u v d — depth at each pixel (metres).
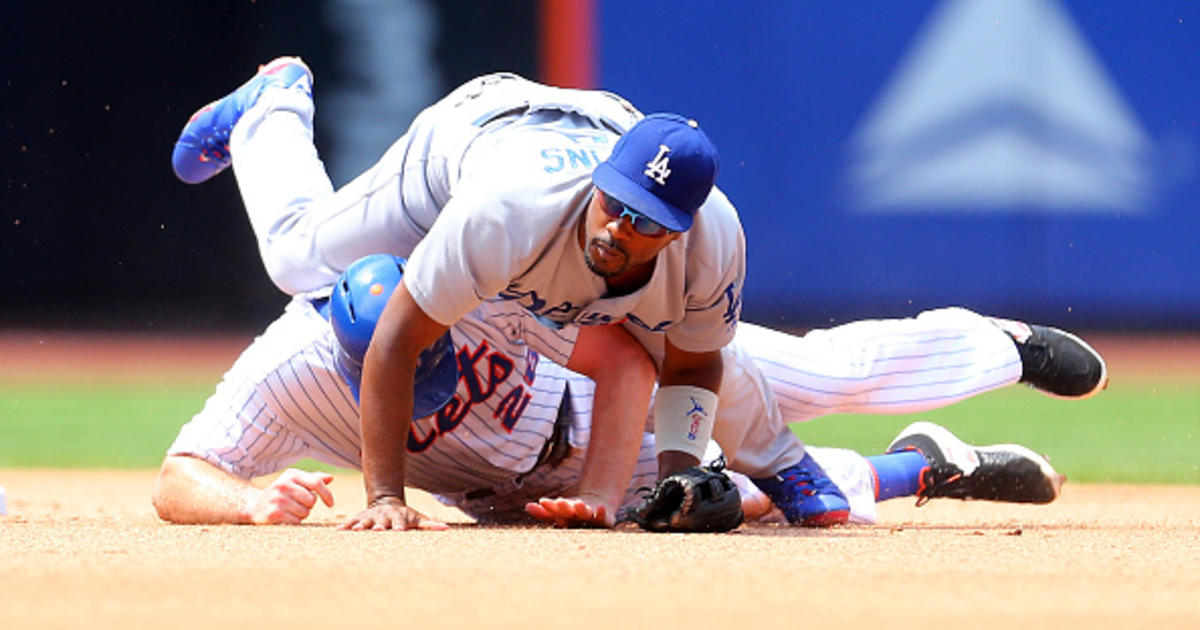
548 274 14.02
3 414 44.50
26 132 68.56
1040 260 60.50
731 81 61.91
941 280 61.03
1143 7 59.75
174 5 67.12
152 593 10.30
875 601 10.04
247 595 10.17
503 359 16.55
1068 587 10.97
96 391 51.03
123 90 68.19
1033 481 19.38
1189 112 59.81
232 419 16.86
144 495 25.17
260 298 68.94
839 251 61.75
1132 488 27.77
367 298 15.50
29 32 68.06
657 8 62.22
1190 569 12.26
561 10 63.12
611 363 16.17
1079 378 19.36
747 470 17.95
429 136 16.47
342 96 64.50
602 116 15.57
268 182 18.89
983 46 60.38
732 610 9.50
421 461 17.34
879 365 19.08
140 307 69.25
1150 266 60.22
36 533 15.31
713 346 15.43
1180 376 54.03
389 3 64.19
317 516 20.12
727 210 14.57
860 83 61.28
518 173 13.79
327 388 16.55
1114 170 60.12
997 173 60.66
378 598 10.02
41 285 69.44
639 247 13.34
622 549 13.34
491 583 10.83
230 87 66.81
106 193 68.94
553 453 17.64
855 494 18.38
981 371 19.12
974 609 9.72
